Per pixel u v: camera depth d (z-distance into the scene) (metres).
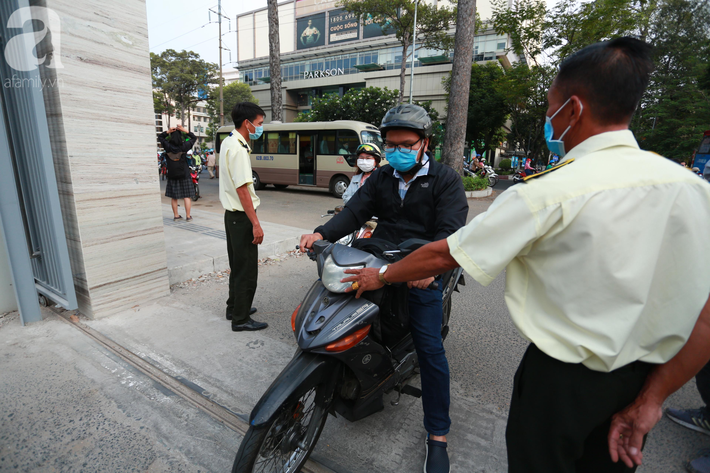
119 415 2.25
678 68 14.95
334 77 43.25
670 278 0.94
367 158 3.82
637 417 1.02
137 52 3.30
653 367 1.05
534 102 21.31
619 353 0.97
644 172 0.92
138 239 3.59
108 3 3.05
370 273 1.52
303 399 1.93
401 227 2.21
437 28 25.08
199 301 3.90
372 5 23.55
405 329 2.00
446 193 2.04
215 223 7.08
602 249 0.91
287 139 13.98
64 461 1.92
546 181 0.97
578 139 1.08
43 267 3.39
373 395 1.93
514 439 1.16
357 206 2.27
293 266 5.22
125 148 3.33
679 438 2.24
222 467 1.93
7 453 1.95
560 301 1.00
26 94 2.82
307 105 47.78
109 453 1.98
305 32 51.03
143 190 3.54
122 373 2.64
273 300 4.04
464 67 12.04
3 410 2.24
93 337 3.09
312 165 13.53
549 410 1.06
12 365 2.68
